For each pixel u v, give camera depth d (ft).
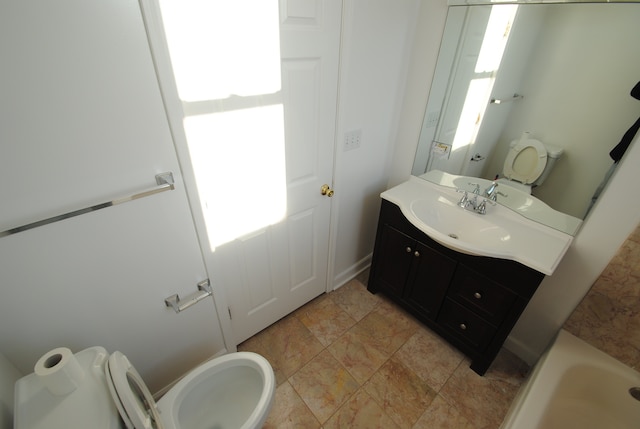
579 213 4.21
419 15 5.07
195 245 3.89
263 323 5.74
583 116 3.92
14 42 2.10
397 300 6.26
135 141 2.91
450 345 5.73
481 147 5.06
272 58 3.54
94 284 3.21
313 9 3.66
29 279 2.78
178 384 3.73
